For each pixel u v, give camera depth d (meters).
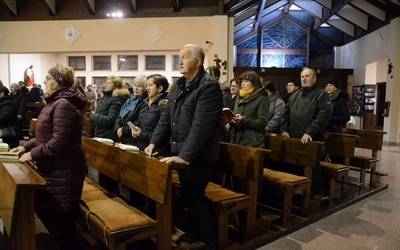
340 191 4.07
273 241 2.66
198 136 1.98
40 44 8.55
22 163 1.90
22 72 10.60
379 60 10.31
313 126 3.20
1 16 8.57
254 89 2.89
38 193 2.03
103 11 8.43
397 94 8.76
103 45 8.44
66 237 2.11
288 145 3.29
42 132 1.97
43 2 8.10
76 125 1.95
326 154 4.12
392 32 8.93
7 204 1.68
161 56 9.77
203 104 2.02
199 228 2.24
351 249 2.56
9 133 4.30
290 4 11.95
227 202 2.30
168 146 2.44
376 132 4.49
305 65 13.40
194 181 2.14
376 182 4.59
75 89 2.01
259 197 3.54
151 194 2.01
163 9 8.29
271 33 13.34
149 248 2.37
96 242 2.46
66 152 1.95
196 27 8.19
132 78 9.97
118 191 3.28
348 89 12.12
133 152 2.29
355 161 4.27
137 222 1.88
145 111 2.80
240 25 12.16
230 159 2.69
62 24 8.47
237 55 13.38
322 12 11.97
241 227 2.77
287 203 2.93
